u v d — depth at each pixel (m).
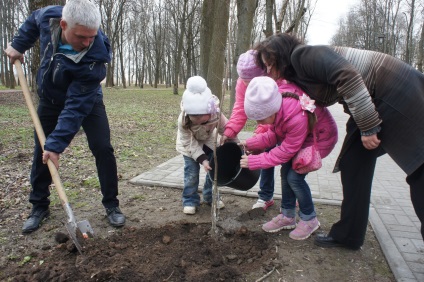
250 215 3.42
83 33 2.47
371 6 38.28
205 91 2.97
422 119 2.19
